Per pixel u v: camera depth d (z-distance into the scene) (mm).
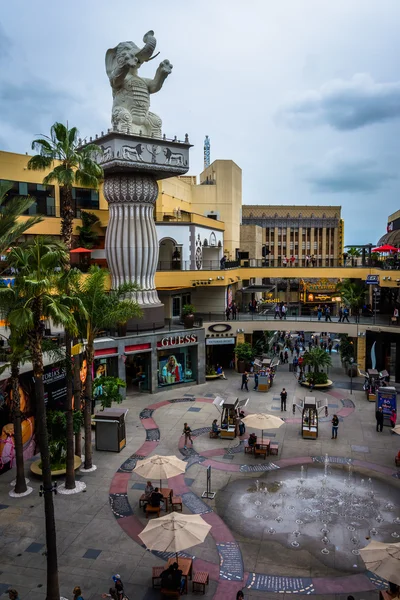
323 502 20828
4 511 20062
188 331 39156
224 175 58625
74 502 20797
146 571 16219
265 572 16203
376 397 33062
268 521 19312
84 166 22891
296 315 47750
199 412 33094
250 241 64750
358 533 18484
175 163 37312
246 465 24656
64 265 20672
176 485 22422
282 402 33438
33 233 39500
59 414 23578
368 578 15883
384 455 25938
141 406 34375
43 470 14727
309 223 89625
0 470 23578
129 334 36688
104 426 26359
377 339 44625
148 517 19578
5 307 16625
